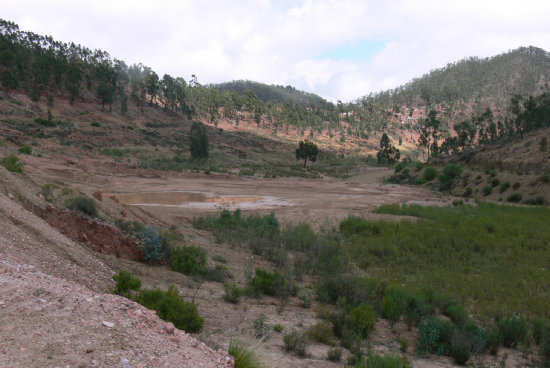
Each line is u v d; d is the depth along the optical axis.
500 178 53.59
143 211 18.70
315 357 6.51
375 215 31.36
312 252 16.52
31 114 88.50
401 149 176.12
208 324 7.24
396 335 8.89
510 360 7.94
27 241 6.86
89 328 3.49
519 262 17.70
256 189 48.84
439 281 14.34
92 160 58.62
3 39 112.94
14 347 2.85
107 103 116.62
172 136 109.56
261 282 11.11
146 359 3.33
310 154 97.19
